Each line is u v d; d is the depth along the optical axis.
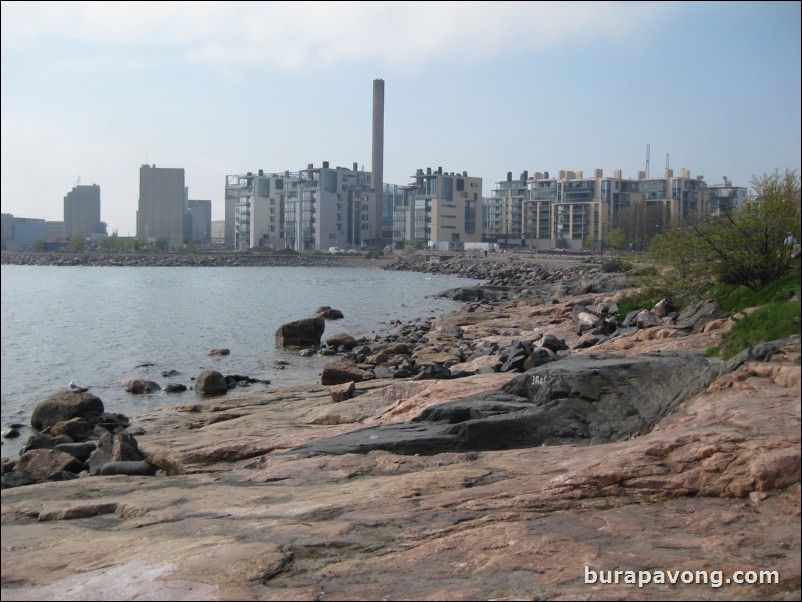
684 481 9.88
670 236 30.16
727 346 17.28
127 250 191.25
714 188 194.12
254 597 7.75
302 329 41.88
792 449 9.59
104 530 11.12
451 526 9.42
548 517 9.45
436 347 34.66
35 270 145.00
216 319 56.44
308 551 9.00
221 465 15.73
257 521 10.48
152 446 17.47
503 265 113.69
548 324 39.97
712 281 28.95
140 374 33.44
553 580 7.70
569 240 180.25
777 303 18.27
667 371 15.28
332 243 184.88
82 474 17.30
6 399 28.62
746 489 9.45
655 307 30.12
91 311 63.28
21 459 17.84
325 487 12.55
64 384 31.41
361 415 18.88
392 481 12.00
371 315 57.59
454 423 15.99
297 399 23.86
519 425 14.55
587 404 14.90
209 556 8.93
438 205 175.00
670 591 7.34
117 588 8.22
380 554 8.80
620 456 10.68
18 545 10.33
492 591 7.52
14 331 49.56
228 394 28.45
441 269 123.19
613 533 8.79
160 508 11.91
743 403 12.02
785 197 24.72
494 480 11.41
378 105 183.25
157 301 72.81
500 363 24.80
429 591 7.68
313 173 189.50
